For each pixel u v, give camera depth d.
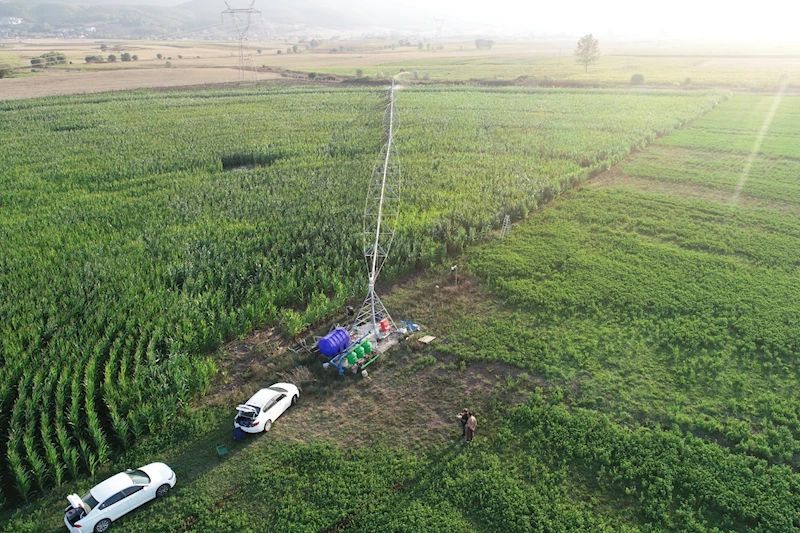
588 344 30.92
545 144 74.56
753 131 82.19
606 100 110.19
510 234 47.12
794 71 158.38
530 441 24.28
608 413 25.75
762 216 48.75
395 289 38.81
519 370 29.36
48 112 100.19
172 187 57.78
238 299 36.19
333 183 58.31
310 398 27.80
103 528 20.66
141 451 24.62
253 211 50.59
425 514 21.00
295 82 151.50
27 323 32.34
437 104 107.12
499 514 20.88
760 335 30.94
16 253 41.31
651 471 22.39
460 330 33.28
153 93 125.75
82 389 27.06
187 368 28.58
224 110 103.12
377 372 29.72
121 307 33.69
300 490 22.34
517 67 186.88
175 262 39.34
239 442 24.95
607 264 40.44
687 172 62.88
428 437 25.00
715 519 20.45
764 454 23.06
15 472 22.20
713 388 27.22
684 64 191.12
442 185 57.97
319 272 38.28
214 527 20.81
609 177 63.06
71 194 56.41
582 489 21.97
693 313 33.66
